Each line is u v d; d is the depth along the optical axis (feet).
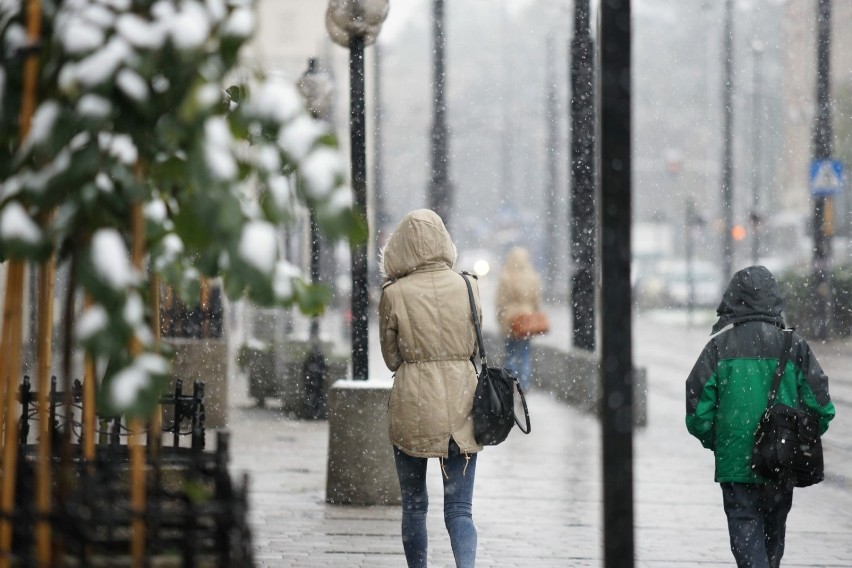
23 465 39.70
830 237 253.44
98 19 29.30
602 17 34.96
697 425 57.57
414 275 58.13
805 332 255.50
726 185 395.55
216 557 31.65
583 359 157.99
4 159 33.71
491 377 57.00
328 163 29.35
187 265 37.58
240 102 33.27
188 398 49.14
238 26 29.73
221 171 28.81
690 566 71.51
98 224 30.76
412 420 56.80
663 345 290.15
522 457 116.78
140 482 32.19
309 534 77.97
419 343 57.16
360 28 86.43
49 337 36.06
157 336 37.81
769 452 55.67
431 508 89.40
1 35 32.14
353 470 88.99
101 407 29.09
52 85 31.12
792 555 75.72
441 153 232.53
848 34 396.98
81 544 30.89
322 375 147.13
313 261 152.87
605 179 35.12
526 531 81.15
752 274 58.13
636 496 95.55
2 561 31.40
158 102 29.60
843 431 134.10
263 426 139.23
